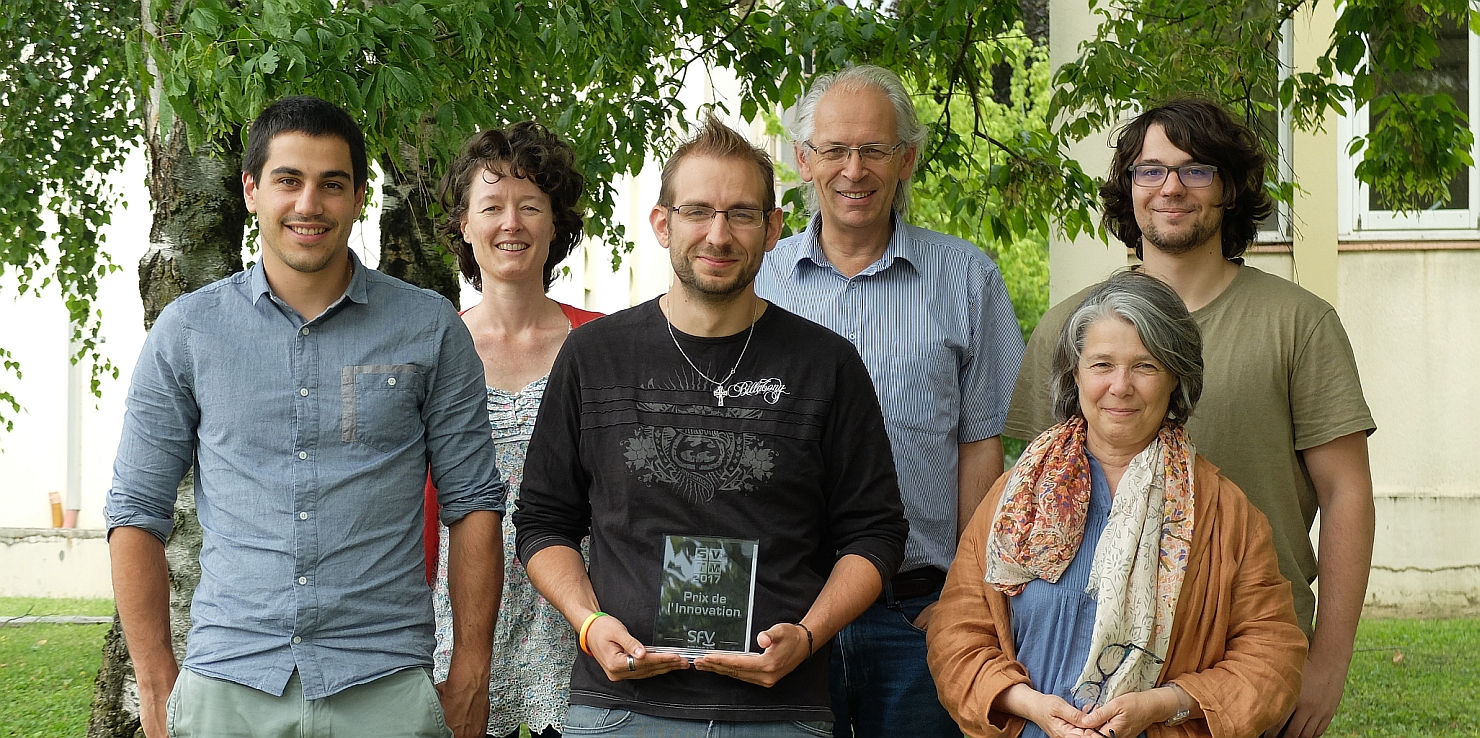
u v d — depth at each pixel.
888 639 3.06
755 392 2.56
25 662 8.70
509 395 3.05
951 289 3.17
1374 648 8.75
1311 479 2.88
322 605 2.52
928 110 11.07
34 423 11.88
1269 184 6.07
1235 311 2.88
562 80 5.65
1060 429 2.64
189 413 2.60
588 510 2.71
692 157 2.55
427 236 6.20
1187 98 2.94
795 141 3.23
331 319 2.62
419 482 2.68
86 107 7.76
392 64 3.95
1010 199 6.23
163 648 2.62
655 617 2.44
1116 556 2.44
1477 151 9.90
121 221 11.96
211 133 3.89
